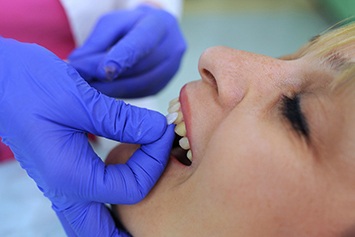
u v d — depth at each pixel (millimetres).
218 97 256
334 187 210
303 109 228
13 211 403
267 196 218
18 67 259
